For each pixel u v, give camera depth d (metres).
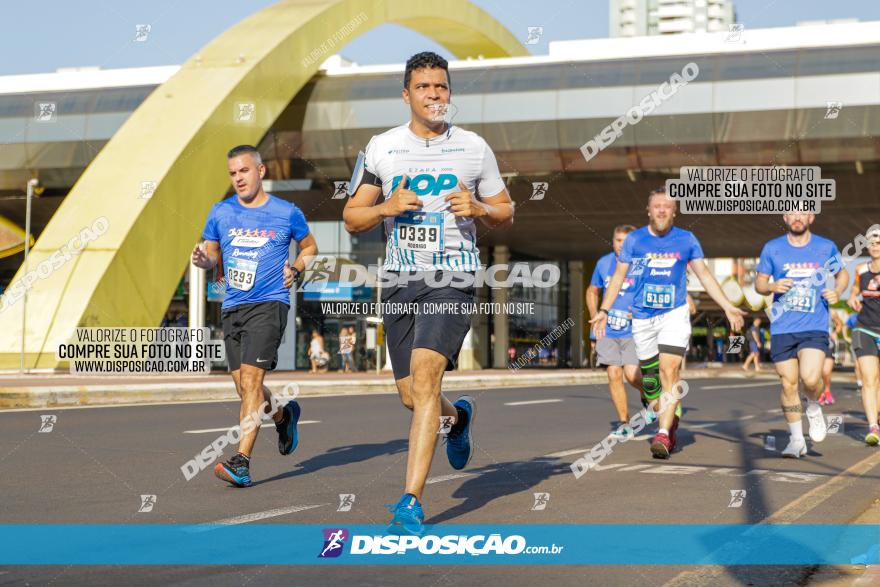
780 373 8.26
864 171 29.34
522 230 41.91
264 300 6.62
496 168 5.11
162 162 27.41
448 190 4.96
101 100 33.00
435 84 4.90
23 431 10.08
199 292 35.06
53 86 39.25
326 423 11.48
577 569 4.00
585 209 36.66
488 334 45.31
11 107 33.22
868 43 27.73
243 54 30.12
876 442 9.21
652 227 8.33
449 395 18.48
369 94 31.84
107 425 10.88
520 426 11.27
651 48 35.28
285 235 6.71
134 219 26.27
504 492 6.03
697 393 20.34
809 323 8.21
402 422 11.66
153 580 3.77
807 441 9.63
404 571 3.95
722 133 28.50
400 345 5.00
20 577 3.81
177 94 29.20
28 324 24.91
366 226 4.94
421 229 4.91
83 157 33.09
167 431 10.12
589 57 29.80
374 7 35.09
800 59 27.97
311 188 35.25
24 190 35.19
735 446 9.07
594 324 8.51
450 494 5.95
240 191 6.77
